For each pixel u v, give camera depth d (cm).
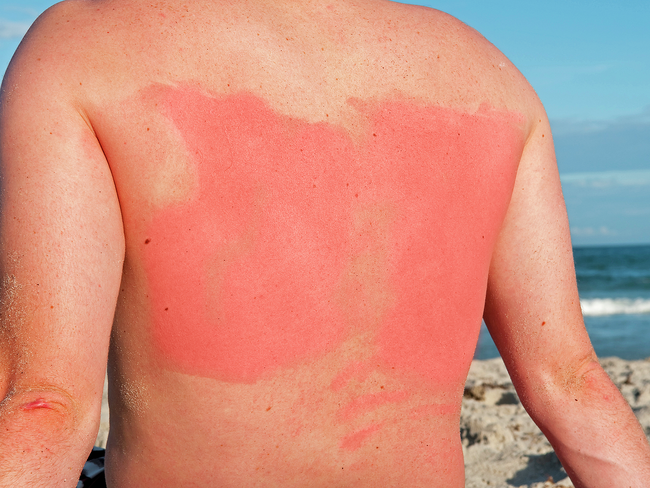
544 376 115
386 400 101
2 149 82
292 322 93
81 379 79
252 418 94
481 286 109
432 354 104
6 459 72
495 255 116
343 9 101
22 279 78
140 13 88
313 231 93
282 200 91
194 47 88
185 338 90
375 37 101
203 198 88
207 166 88
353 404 99
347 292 96
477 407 427
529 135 115
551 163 118
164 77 86
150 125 85
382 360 100
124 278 90
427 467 106
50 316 77
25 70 84
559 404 113
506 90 111
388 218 98
